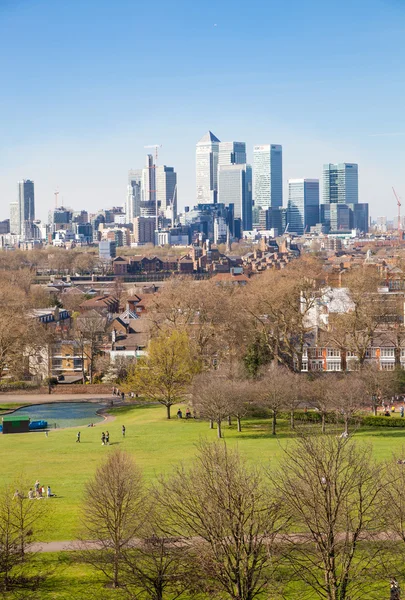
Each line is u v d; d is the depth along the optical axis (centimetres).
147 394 17550
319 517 7519
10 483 11175
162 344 17712
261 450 12962
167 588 7800
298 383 15850
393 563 7938
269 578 7394
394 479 8400
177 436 15112
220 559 7219
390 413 16900
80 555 8400
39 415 18750
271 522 7869
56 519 9694
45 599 7662
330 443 8881
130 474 8856
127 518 8262
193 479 8188
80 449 14238
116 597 7694
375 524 8056
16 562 8225
